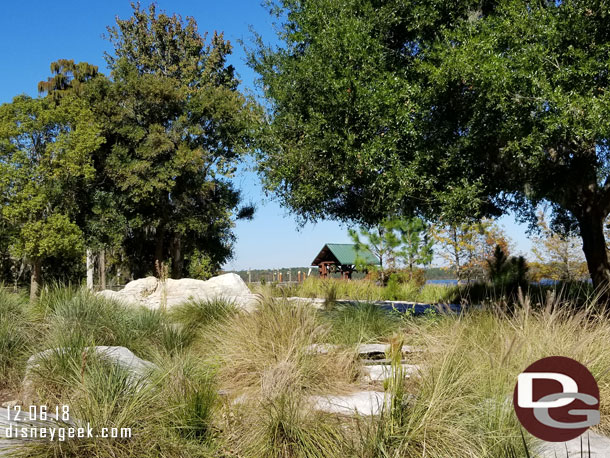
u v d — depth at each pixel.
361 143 9.84
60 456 3.09
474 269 22.83
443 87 8.93
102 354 5.15
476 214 9.67
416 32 10.33
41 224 24.45
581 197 10.58
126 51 36.16
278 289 9.04
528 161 8.57
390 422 3.65
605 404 4.26
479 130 8.98
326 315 8.28
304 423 3.86
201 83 35.41
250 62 12.93
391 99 9.22
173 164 29.89
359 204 12.68
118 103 30.69
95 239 28.88
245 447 3.73
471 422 3.70
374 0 10.62
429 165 9.53
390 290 18.08
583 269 19.16
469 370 4.53
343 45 9.96
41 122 25.45
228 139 31.66
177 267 32.59
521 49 8.20
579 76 7.89
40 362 5.04
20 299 7.95
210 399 4.04
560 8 8.23
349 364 5.63
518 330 5.46
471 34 8.84
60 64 32.75
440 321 7.08
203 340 7.20
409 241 17.66
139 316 7.64
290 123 11.50
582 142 8.66
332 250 33.81
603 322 5.59
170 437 3.55
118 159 29.31
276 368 5.04
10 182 24.45
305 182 11.20
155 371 4.61
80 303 7.29
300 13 11.47
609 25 7.99
